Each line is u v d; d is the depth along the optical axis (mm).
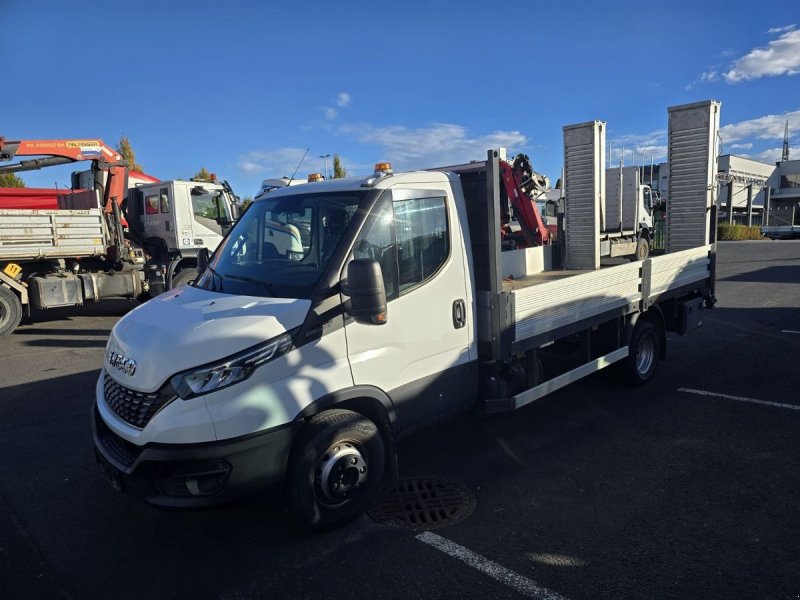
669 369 7102
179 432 2963
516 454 4664
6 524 3797
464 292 4191
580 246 6895
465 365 4242
